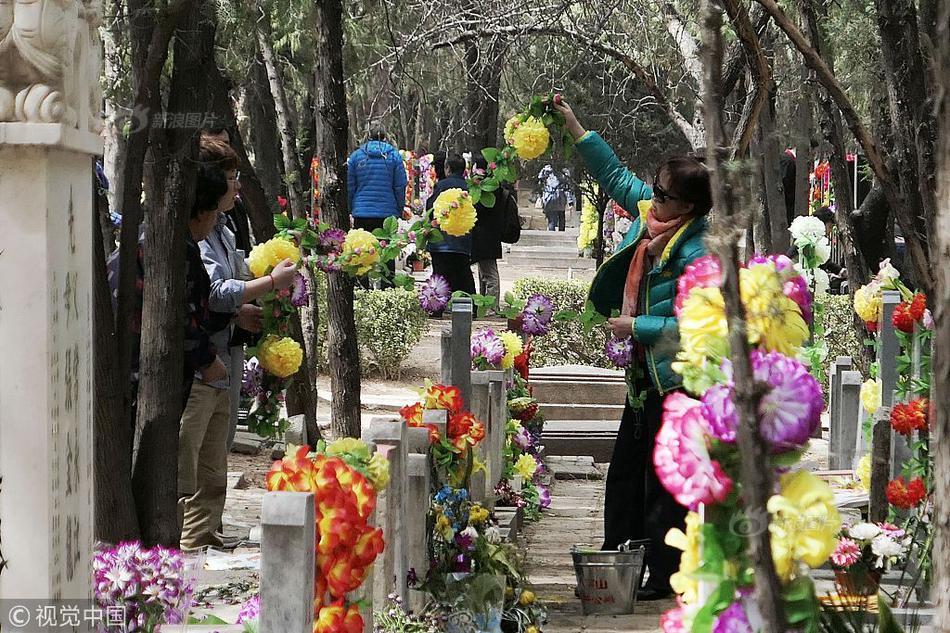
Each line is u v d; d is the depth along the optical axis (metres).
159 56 7.89
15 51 4.57
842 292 23.33
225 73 12.34
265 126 18.45
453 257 22.00
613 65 14.53
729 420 3.72
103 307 8.10
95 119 5.06
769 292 4.04
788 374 3.74
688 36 12.77
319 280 14.85
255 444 14.73
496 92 15.67
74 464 4.90
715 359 3.91
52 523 4.69
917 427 8.71
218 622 6.65
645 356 9.02
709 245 3.35
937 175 3.26
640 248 9.14
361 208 22.88
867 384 12.01
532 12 12.27
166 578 5.69
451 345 12.03
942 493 3.30
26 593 4.66
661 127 21.23
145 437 8.52
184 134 8.36
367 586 6.72
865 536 7.68
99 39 5.16
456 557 8.19
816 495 3.74
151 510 8.45
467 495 8.89
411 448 8.18
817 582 7.63
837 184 14.42
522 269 41.34
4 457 4.66
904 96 7.67
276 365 10.02
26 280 4.63
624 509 9.59
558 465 16.73
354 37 14.38
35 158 4.62
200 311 8.95
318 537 5.39
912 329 10.09
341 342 12.16
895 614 6.10
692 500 3.78
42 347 4.64
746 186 3.35
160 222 8.49
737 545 3.79
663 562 9.17
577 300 25.22
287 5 12.08
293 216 16.52
